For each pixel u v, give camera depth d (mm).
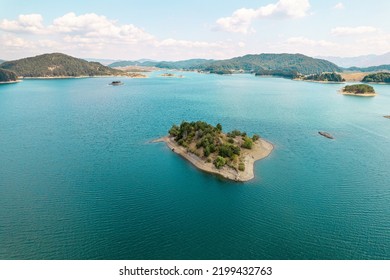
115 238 73000
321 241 72312
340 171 116812
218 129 148625
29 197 93750
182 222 80188
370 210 87000
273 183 104812
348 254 67750
